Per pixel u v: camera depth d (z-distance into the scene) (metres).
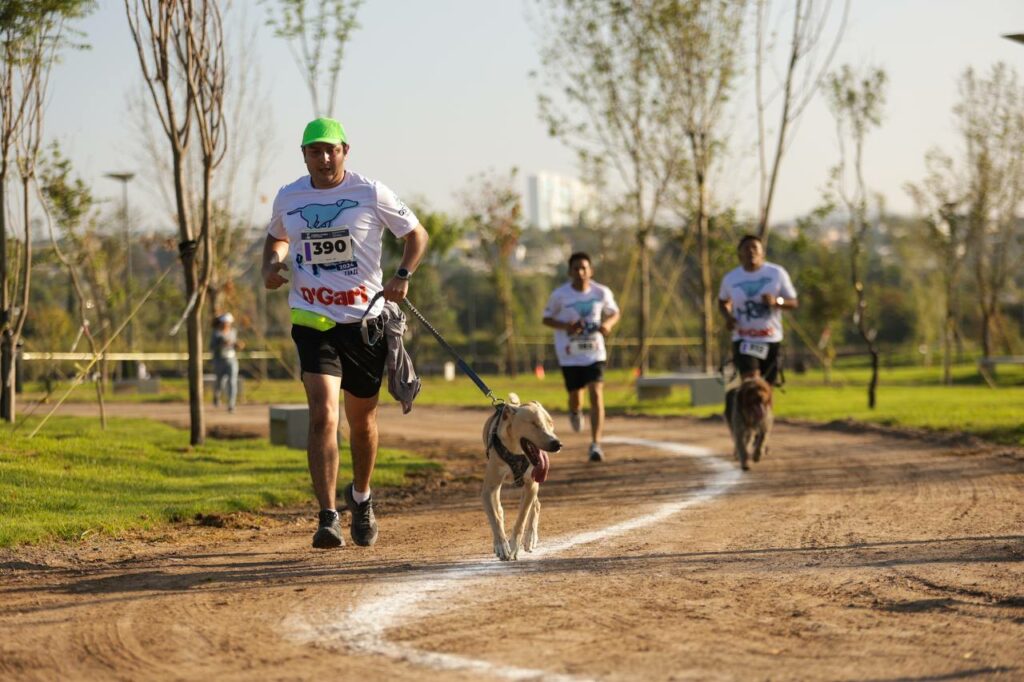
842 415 21.28
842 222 30.34
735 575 6.76
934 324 63.66
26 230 15.60
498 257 54.41
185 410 26.02
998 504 9.74
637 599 6.09
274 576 6.87
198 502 9.89
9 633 5.48
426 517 9.77
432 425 21.84
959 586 6.39
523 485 7.41
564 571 6.93
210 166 14.44
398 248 53.81
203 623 5.63
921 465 13.05
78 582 6.73
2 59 14.91
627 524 8.98
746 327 15.20
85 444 13.63
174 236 34.09
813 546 7.78
